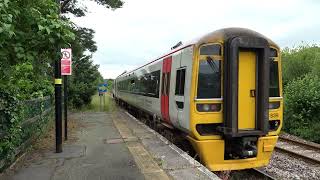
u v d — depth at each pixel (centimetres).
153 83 1383
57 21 540
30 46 543
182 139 1053
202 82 830
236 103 803
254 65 833
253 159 855
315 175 908
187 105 855
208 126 841
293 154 1134
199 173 719
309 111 1634
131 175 698
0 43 466
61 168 752
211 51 834
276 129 877
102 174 704
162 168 758
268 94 827
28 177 680
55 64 906
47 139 1142
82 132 1338
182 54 934
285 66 2320
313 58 2216
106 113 2375
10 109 700
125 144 1056
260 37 822
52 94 1567
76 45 2184
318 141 1515
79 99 2848
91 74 3009
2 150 666
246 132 809
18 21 522
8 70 580
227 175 821
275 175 902
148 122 1700
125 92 2612
